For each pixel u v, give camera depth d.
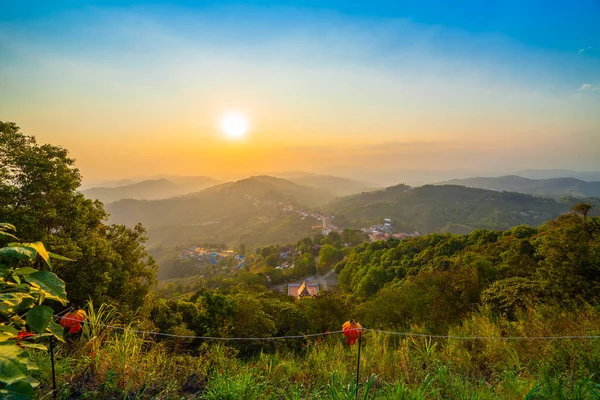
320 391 3.18
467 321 6.56
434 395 3.14
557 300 7.79
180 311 10.71
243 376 3.23
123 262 13.38
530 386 3.12
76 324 2.49
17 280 1.51
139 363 3.32
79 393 2.77
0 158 9.55
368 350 4.71
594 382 3.12
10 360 1.19
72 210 10.81
